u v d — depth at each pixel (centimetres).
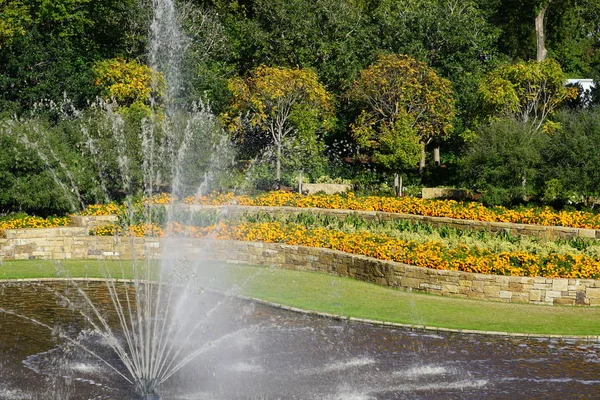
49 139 2352
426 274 1731
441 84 3284
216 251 2094
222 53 3822
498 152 2598
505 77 3309
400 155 2941
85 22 3688
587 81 4056
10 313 1566
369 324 1516
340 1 3828
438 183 3322
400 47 3625
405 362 1306
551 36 5025
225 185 2823
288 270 1984
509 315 1560
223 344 1404
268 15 3750
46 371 1252
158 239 2105
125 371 1262
